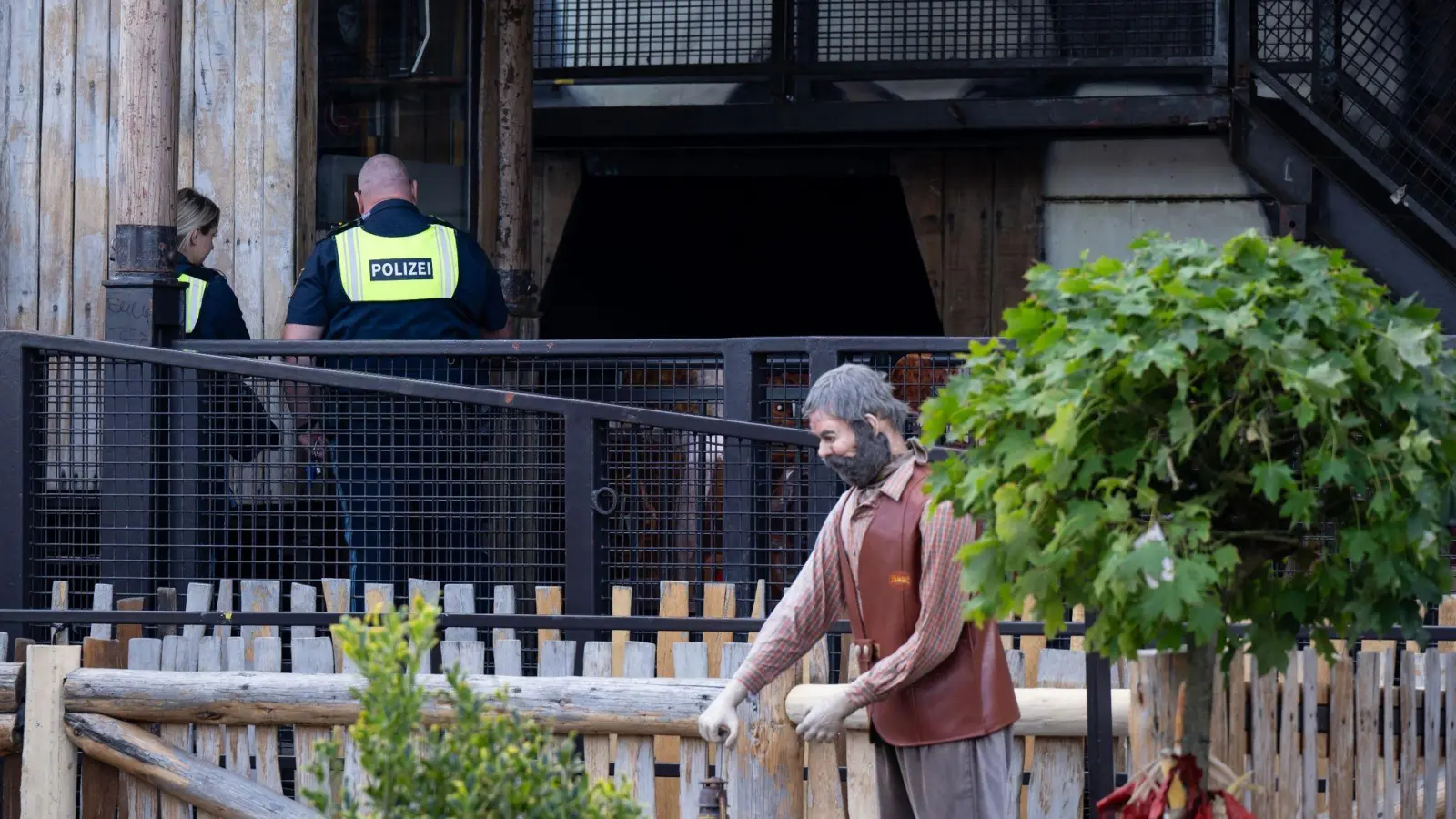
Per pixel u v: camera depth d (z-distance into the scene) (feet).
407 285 69.21
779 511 59.52
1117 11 104.68
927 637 40.55
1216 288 30.66
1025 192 110.22
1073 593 32.60
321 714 51.16
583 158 114.01
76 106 77.97
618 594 56.13
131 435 63.31
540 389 70.28
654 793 50.03
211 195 78.69
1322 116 95.20
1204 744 33.68
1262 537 32.48
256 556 69.51
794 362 61.05
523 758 27.53
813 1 108.06
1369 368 30.27
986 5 106.52
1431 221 92.43
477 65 96.22
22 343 61.00
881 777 43.96
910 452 43.09
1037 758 48.62
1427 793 48.49
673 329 124.26
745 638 56.24
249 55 78.54
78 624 58.34
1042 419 32.12
